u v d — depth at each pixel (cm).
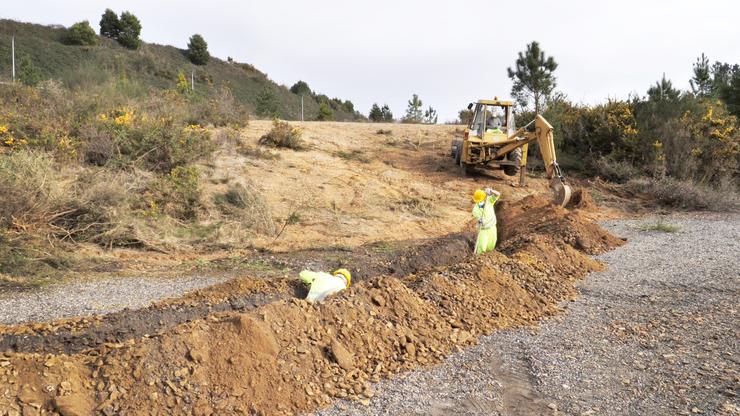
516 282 756
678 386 479
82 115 1520
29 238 913
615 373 514
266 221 1177
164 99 1984
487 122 1766
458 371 523
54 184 1023
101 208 1033
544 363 538
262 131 2011
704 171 1805
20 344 526
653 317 655
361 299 597
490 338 605
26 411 393
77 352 532
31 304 703
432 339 580
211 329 494
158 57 5666
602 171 1870
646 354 552
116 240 1009
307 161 1711
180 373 445
